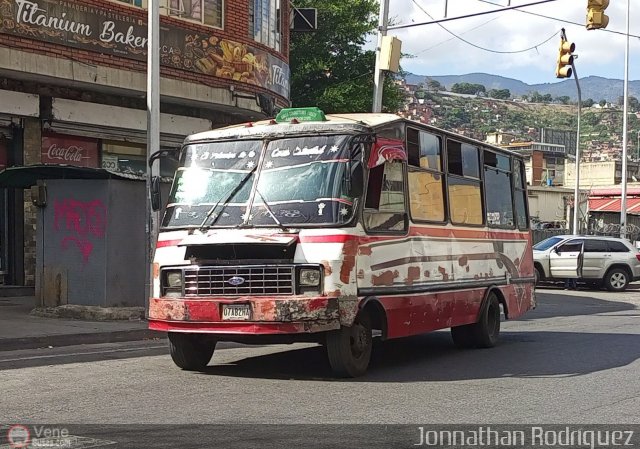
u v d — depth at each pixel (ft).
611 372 34.83
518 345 44.52
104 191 49.90
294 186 32.19
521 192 49.32
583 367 36.29
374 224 32.91
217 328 30.96
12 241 61.46
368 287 32.17
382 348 43.34
